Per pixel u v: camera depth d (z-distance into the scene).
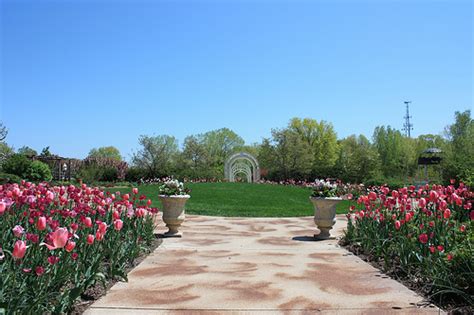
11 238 5.30
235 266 6.67
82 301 4.61
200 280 5.71
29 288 3.83
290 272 6.26
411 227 7.03
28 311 3.38
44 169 28.64
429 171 41.06
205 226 12.04
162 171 41.78
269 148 46.62
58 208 7.11
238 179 55.69
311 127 61.09
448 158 18.28
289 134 45.69
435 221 6.31
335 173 42.22
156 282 5.57
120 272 5.43
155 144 43.94
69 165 37.28
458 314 4.21
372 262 6.97
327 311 4.44
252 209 16.81
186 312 4.38
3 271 4.04
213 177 43.84
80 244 5.09
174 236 9.88
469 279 4.66
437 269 5.03
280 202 20.59
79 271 4.55
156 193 23.31
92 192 7.75
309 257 7.48
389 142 53.97
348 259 7.29
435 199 6.47
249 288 5.33
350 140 54.75
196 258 7.33
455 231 6.29
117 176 39.28
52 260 3.87
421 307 4.55
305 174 44.91
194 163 54.38
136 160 43.78
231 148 70.88
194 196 22.00
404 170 49.72
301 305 4.64
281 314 4.34
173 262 6.95
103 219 7.19
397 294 5.06
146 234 8.34
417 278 5.58
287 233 10.79
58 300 4.09
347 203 20.55
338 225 12.58
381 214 7.69
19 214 5.97
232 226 12.12
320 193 9.83
